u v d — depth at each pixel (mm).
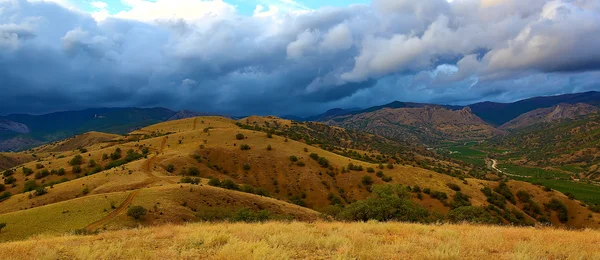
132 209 52250
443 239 12055
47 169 122250
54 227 48969
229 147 141875
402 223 17516
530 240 12023
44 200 77000
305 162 133625
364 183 121312
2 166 196125
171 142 153000
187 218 54875
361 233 13109
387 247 10297
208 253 10109
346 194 117875
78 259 9859
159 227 16281
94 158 132000
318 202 112812
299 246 10773
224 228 14695
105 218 52219
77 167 120312
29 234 47094
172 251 10289
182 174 109875
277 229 13828
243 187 97750
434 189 113000
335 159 142625
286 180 123438
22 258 10102
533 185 125250
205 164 125812
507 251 10148
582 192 181000
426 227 15320
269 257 8898
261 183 121938
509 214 97812
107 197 61188
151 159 116062
